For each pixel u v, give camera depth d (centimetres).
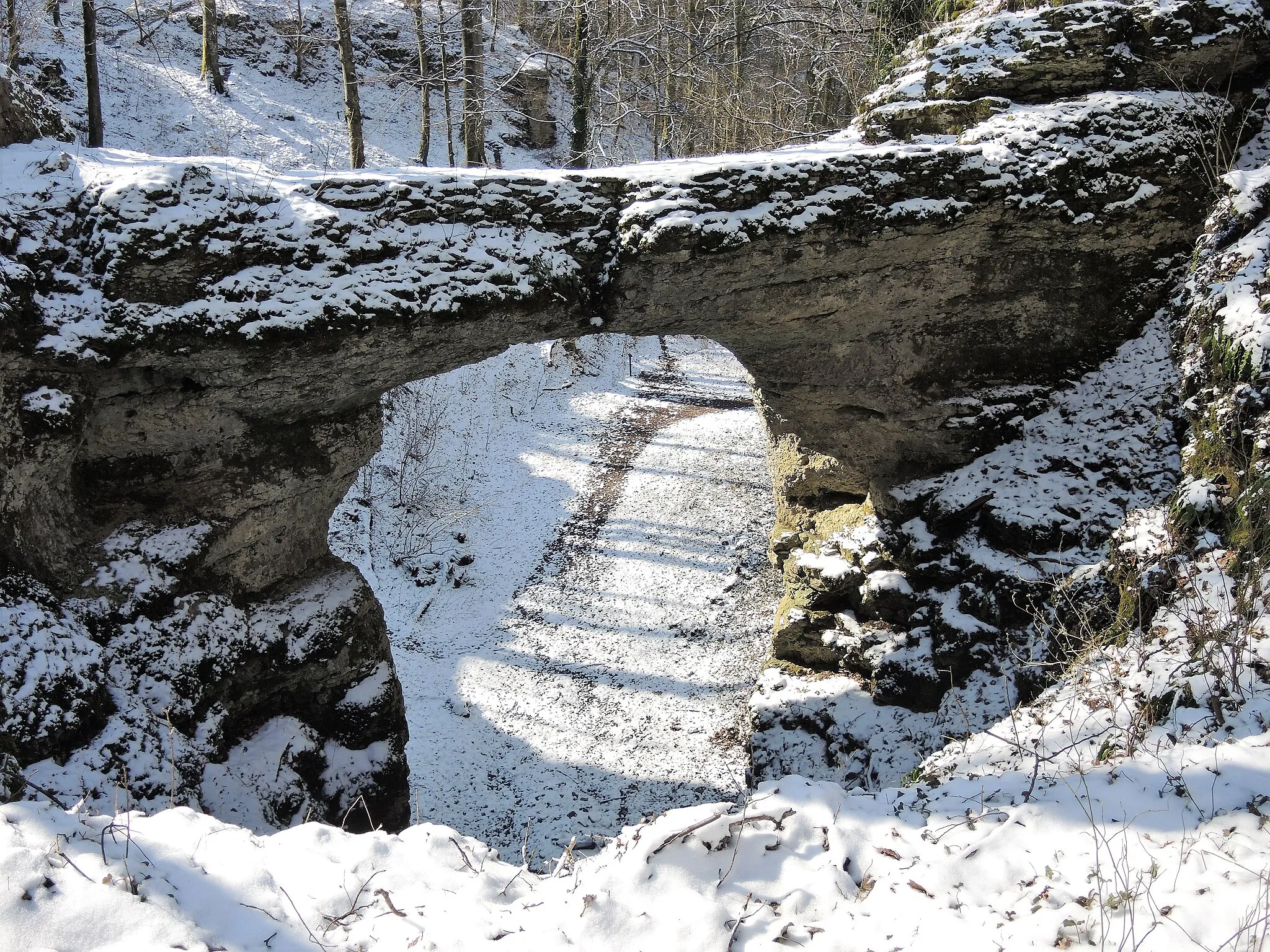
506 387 2120
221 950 329
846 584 1169
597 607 1518
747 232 873
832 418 1165
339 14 1533
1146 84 1013
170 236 690
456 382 2017
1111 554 781
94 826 382
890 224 941
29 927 320
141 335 699
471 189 795
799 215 902
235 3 2506
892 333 1071
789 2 2161
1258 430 676
